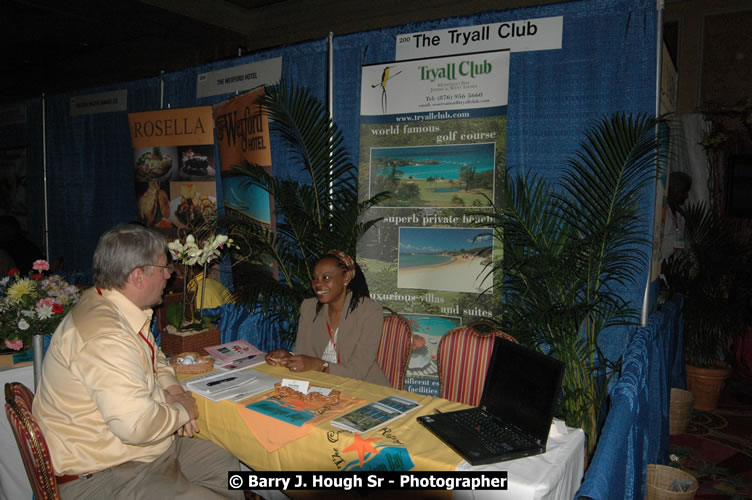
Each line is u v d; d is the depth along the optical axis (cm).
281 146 436
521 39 329
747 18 546
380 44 382
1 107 719
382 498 167
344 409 190
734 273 451
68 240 661
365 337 261
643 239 287
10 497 244
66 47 868
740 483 315
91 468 174
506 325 312
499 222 325
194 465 197
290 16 771
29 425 159
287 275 388
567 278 288
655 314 331
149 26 759
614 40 307
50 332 262
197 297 382
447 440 163
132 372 167
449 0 655
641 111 301
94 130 616
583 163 319
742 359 520
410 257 360
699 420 420
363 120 371
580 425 282
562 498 157
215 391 209
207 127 486
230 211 463
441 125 347
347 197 373
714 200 550
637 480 223
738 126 541
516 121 337
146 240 183
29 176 699
